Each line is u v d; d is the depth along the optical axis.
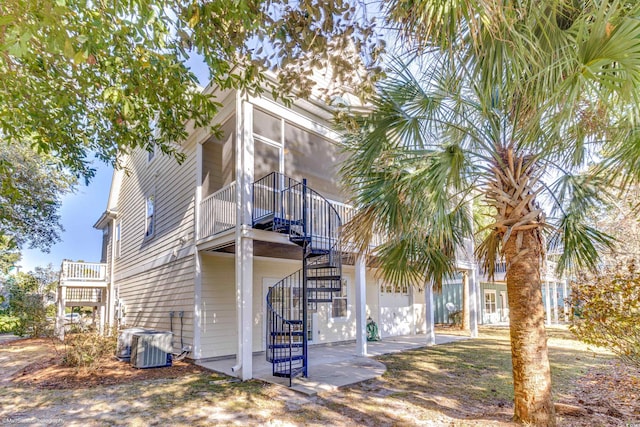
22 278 19.94
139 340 7.53
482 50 2.77
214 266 8.60
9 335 16.23
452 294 17.73
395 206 4.20
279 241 7.13
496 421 3.82
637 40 2.30
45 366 7.85
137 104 4.46
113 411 4.87
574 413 4.13
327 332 10.34
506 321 19.14
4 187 4.78
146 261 11.46
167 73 3.99
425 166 3.92
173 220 9.84
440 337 12.02
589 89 2.58
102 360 8.05
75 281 14.43
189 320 8.48
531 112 3.14
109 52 3.67
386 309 12.36
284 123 8.02
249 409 4.82
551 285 17.12
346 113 4.27
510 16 2.54
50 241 13.73
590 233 4.55
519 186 3.81
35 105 4.03
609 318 4.23
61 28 2.40
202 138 8.71
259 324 8.98
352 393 5.45
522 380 3.64
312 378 6.24
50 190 12.23
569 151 4.07
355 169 4.59
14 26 2.26
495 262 4.99
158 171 11.26
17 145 10.53
